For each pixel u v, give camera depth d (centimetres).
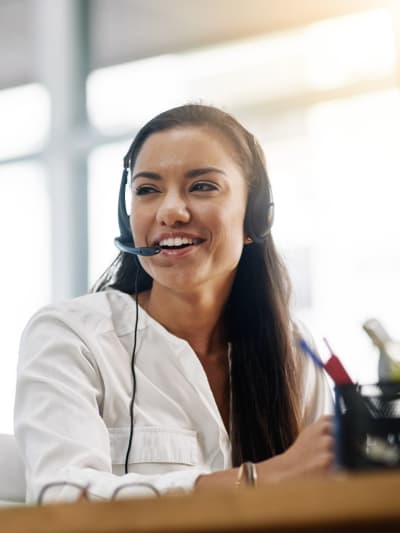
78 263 543
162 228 178
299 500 78
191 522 79
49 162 559
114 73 568
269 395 189
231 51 545
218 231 179
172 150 180
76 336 176
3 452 185
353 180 485
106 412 173
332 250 475
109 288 196
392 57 500
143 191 182
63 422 158
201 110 188
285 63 527
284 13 534
